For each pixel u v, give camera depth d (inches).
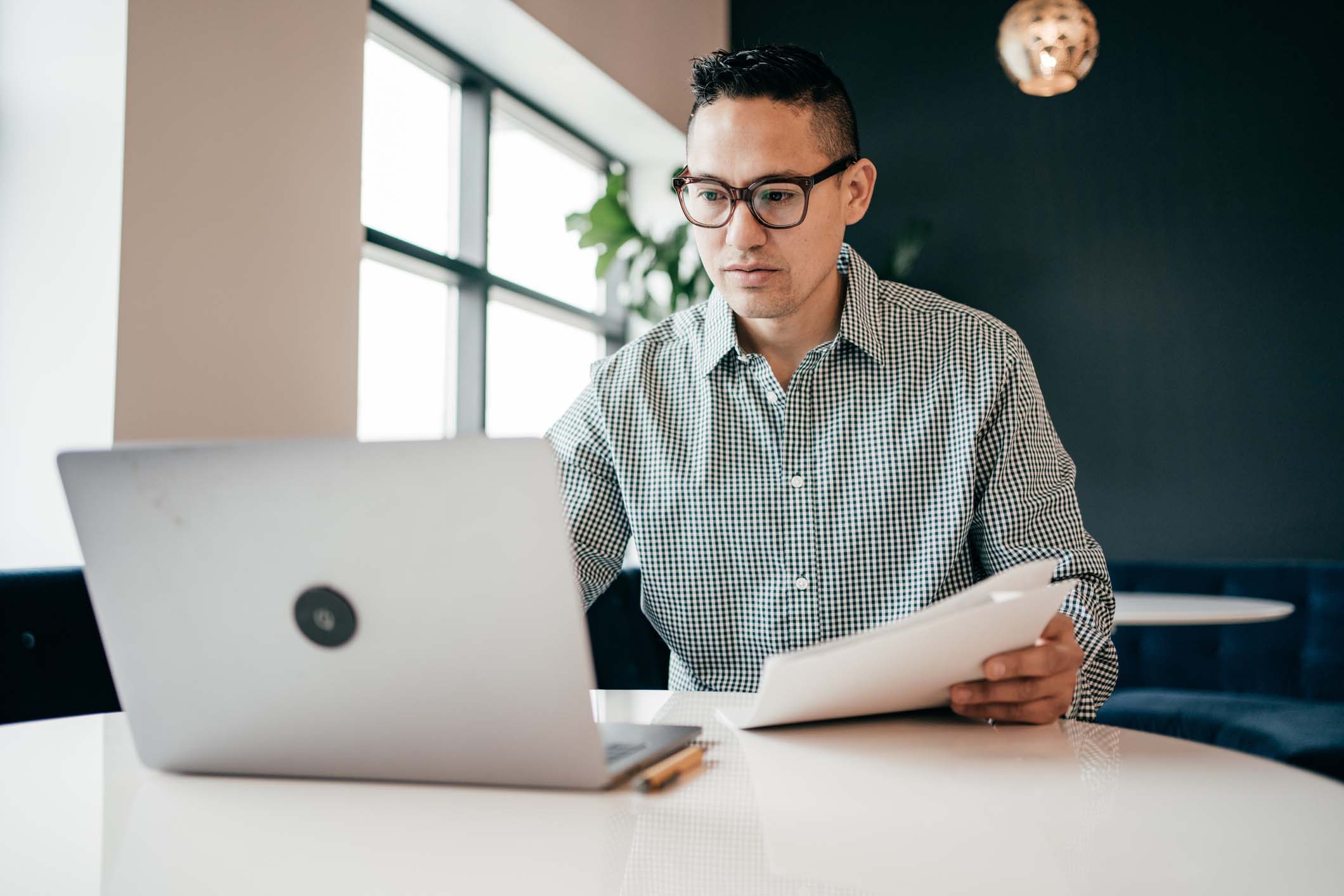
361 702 26.1
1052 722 34.9
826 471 49.8
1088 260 157.9
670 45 163.5
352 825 23.6
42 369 79.0
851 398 50.0
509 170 154.6
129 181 77.7
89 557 26.9
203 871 20.7
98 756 31.1
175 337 81.4
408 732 26.2
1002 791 26.2
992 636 31.0
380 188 127.5
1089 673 40.9
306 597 25.5
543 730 25.3
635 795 25.9
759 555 50.1
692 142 45.9
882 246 168.2
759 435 50.4
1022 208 161.8
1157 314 154.0
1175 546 151.0
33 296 79.5
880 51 171.3
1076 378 157.3
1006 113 163.8
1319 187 147.6
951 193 165.5
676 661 53.2
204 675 27.0
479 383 141.6
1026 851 21.2
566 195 169.5
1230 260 151.1
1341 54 147.6
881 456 49.4
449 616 24.7
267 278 90.1
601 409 52.7
